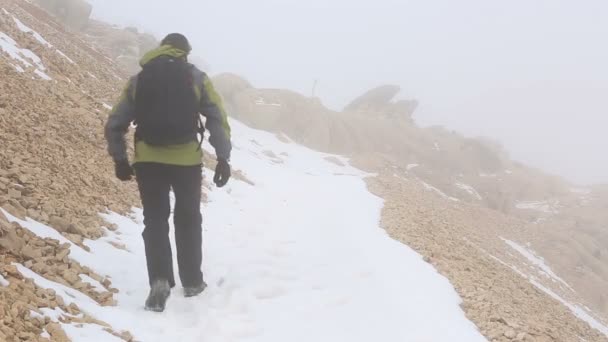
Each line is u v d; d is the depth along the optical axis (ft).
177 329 12.57
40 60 32.14
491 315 16.47
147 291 14.12
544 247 66.08
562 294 46.37
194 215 13.93
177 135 12.83
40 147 19.19
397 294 16.52
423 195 63.52
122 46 86.02
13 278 10.57
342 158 86.17
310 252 21.22
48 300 10.68
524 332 15.62
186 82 12.89
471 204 79.87
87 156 22.45
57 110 24.81
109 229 17.35
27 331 9.33
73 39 54.39
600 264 69.26
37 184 16.21
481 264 27.86
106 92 37.55
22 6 52.19
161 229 13.42
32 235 13.03
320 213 30.35
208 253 18.58
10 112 20.01
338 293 16.62
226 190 31.01
